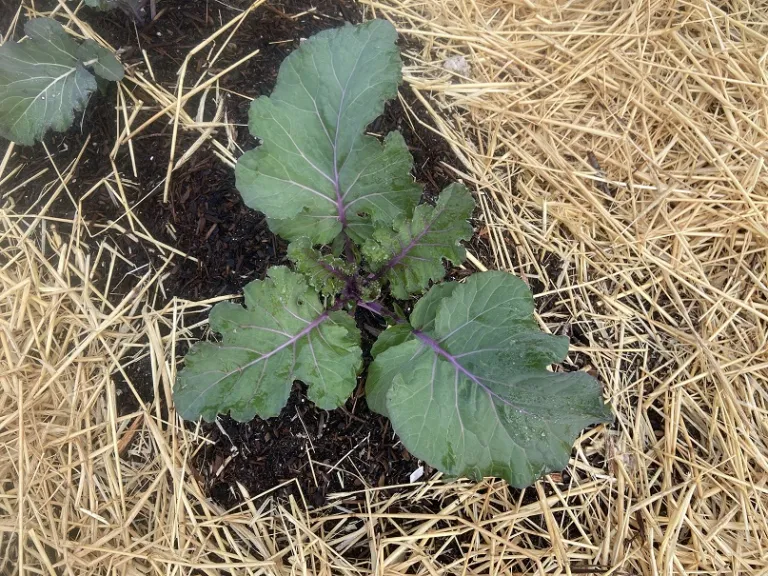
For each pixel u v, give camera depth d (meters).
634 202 0.48
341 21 0.48
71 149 0.45
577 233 0.48
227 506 0.41
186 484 0.41
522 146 0.50
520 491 0.42
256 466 0.41
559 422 0.35
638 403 0.45
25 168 0.45
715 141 0.49
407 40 0.50
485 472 0.35
